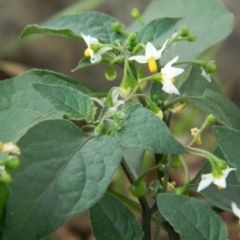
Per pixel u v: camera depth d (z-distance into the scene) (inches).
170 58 21.9
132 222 16.7
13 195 14.9
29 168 15.2
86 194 15.0
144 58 17.6
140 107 15.9
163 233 29.2
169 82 17.2
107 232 16.6
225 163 16.4
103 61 18.7
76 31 20.2
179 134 33.7
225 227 15.5
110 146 15.6
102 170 15.2
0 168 15.1
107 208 16.7
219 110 18.5
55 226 14.7
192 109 32.9
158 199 15.5
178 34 18.6
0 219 14.8
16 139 17.9
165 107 18.8
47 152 15.5
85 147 15.6
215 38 22.1
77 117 16.6
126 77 17.3
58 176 15.2
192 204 15.5
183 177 32.9
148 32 18.9
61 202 14.9
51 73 19.0
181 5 23.3
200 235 15.4
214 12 22.6
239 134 15.5
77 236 31.6
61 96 16.7
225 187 16.8
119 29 19.7
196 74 19.4
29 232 14.7
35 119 18.2
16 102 18.4
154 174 31.4
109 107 16.7
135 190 17.0
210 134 34.3
